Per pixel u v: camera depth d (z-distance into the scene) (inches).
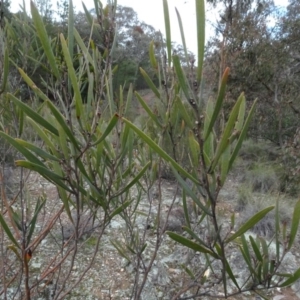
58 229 110.0
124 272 96.0
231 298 86.5
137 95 20.6
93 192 33.3
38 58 42.3
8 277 82.7
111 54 27.2
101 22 27.3
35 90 19.9
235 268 95.6
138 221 118.7
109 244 108.9
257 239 29.7
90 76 25.8
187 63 16.5
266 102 227.3
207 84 153.8
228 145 18.7
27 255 29.9
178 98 17.3
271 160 235.5
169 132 31.1
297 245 115.9
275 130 235.5
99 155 27.2
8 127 43.5
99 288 88.2
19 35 41.7
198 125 17.3
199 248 21.3
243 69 208.7
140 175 29.3
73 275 92.1
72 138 21.9
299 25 223.3
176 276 91.7
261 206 139.3
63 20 43.1
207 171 18.4
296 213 21.6
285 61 217.9
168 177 153.6
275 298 89.4
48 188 132.6
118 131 29.6
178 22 16.4
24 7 40.1
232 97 211.3
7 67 28.3
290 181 173.0
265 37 213.9
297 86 223.3
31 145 22.4
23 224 31.7
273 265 24.8
